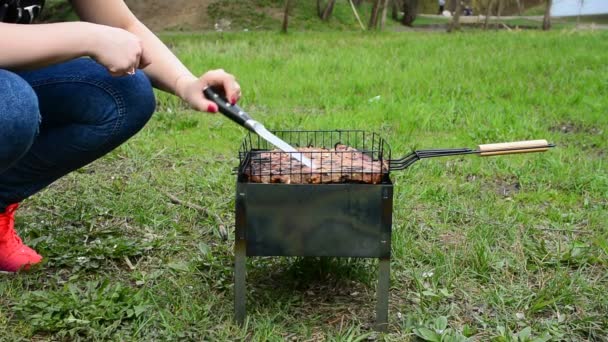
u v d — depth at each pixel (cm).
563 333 210
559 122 536
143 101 235
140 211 308
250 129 198
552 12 3328
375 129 496
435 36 1500
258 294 232
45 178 239
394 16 2600
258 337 203
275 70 796
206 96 203
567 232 299
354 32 1875
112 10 230
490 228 293
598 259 264
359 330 209
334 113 546
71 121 231
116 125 232
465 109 563
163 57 221
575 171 383
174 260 264
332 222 198
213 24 2212
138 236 287
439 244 283
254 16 2255
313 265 248
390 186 195
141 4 2306
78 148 233
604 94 655
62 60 182
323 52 1045
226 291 235
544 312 227
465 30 1977
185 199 335
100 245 267
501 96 651
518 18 3002
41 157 233
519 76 764
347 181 198
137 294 221
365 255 201
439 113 547
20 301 218
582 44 1196
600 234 296
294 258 261
